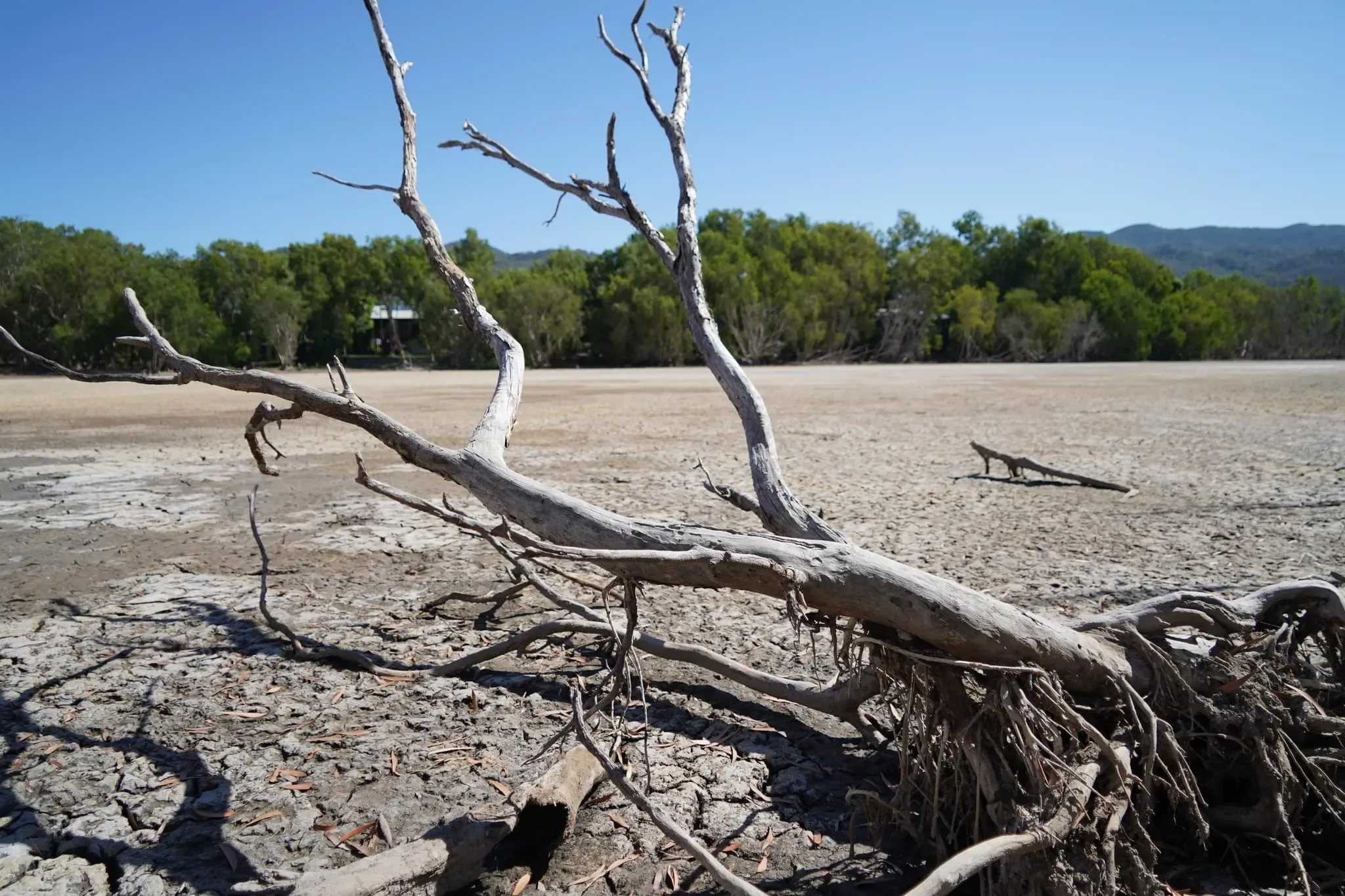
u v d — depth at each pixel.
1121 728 3.24
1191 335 81.06
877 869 3.27
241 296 71.94
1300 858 3.03
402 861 2.90
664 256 4.61
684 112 4.77
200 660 5.37
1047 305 83.38
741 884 2.58
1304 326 81.62
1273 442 15.94
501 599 5.98
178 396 30.91
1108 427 19.02
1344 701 3.60
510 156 4.99
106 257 59.78
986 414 23.02
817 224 92.06
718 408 26.05
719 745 4.24
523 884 3.15
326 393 3.90
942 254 86.88
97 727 4.41
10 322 58.12
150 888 3.11
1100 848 2.86
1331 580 4.42
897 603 3.11
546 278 75.56
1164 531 8.84
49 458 14.72
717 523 9.49
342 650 5.31
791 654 5.39
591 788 3.63
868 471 13.24
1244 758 3.30
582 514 3.50
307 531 9.07
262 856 3.30
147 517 9.82
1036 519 9.57
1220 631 3.56
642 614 6.18
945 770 3.31
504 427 4.04
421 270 78.19
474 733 4.34
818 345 83.00
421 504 3.05
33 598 6.69
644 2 4.89
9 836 3.45
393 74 4.88
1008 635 3.09
